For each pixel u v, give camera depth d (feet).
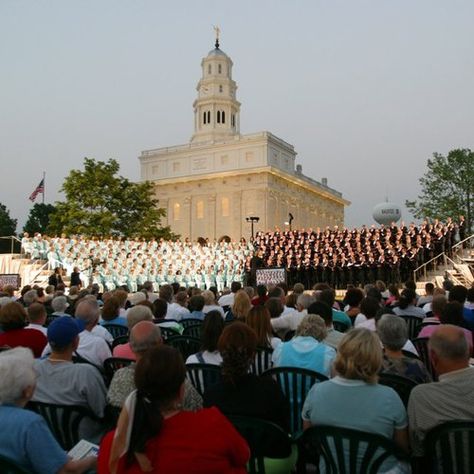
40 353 22.31
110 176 156.97
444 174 162.40
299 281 104.99
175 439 8.99
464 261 94.68
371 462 12.46
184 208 244.01
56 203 154.61
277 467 14.12
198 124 279.69
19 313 22.39
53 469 11.03
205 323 19.54
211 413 9.58
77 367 16.58
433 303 27.02
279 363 19.35
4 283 75.56
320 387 13.82
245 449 9.54
